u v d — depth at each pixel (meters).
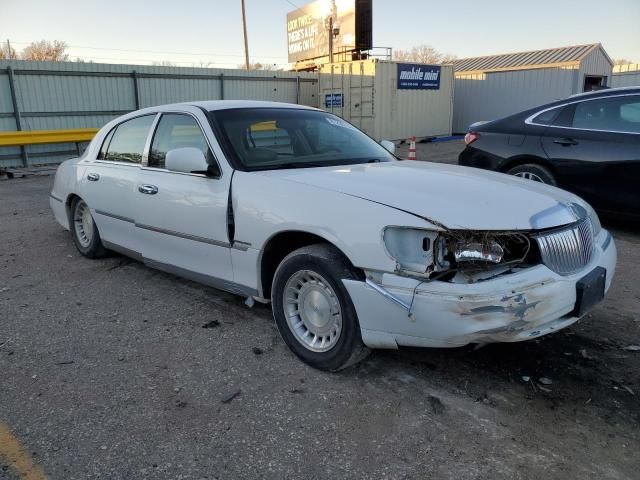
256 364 3.30
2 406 2.86
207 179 3.74
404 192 2.97
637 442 2.55
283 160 3.82
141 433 2.63
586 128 6.14
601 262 3.12
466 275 2.65
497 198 2.94
